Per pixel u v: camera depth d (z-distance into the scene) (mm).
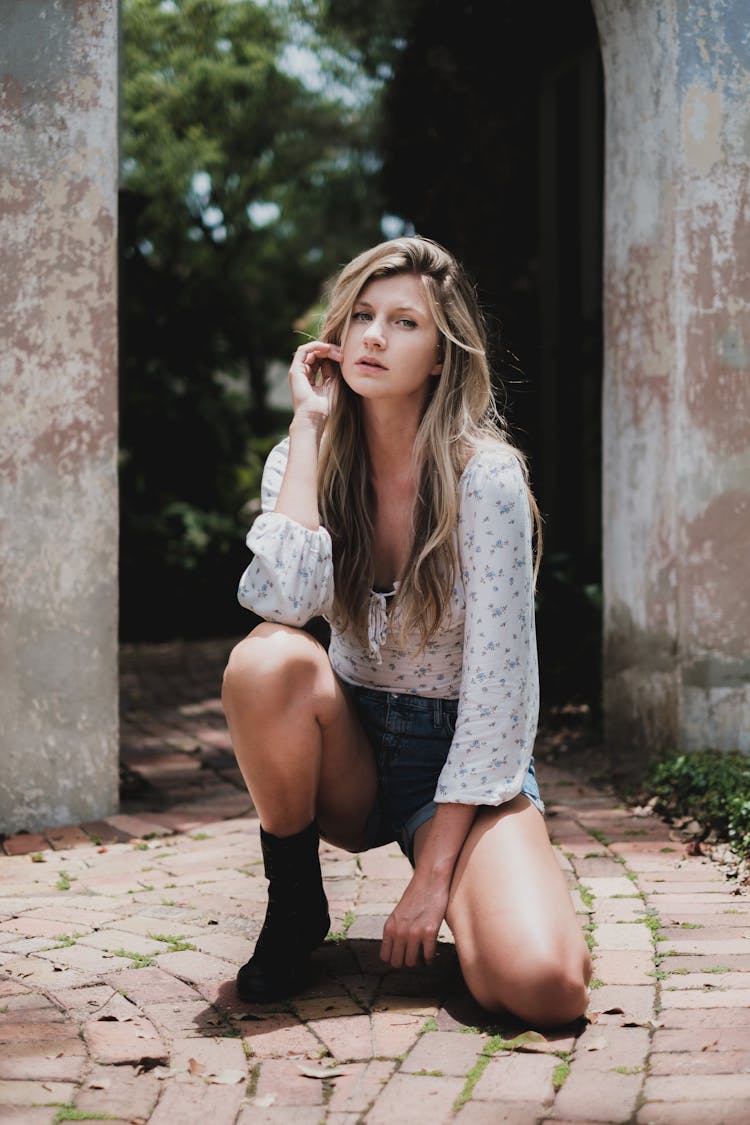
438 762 2445
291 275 16047
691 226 4203
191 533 10492
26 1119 1892
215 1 12453
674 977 2430
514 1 7078
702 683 4297
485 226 7617
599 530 7332
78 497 3842
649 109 4328
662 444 4328
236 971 2514
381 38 9211
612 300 4594
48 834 3779
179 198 13844
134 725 5840
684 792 3836
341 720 2332
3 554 3785
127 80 12562
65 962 2562
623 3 4359
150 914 2893
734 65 4188
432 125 7438
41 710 3842
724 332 4242
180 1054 2133
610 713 4711
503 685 2279
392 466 2447
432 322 2361
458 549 2346
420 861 2291
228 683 2229
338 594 2455
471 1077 2018
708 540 4277
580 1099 1926
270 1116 1906
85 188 3783
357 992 2408
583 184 7387
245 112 13047
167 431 11086
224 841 3641
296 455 2381
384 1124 1864
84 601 3869
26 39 3719
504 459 2338
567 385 7758
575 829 3654
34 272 3756
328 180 14141
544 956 2117
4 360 3748
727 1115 1846
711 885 3064
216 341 11773
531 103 7676
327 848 3480
